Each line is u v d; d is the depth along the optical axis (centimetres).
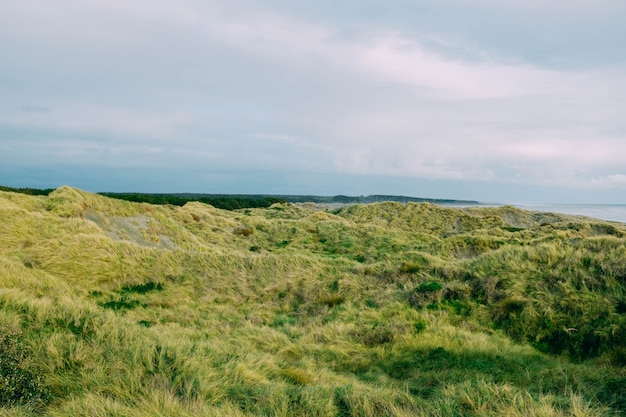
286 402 513
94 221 2172
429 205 4934
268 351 850
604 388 586
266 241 2997
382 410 514
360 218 4684
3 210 1625
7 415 406
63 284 1249
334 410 507
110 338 661
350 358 809
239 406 509
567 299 896
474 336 860
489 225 4309
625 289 880
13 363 497
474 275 1160
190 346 689
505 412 474
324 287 1359
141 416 429
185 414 443
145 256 1559
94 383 529
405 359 780
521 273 1086
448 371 703
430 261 1434
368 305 1182
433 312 1031
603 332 765
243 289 1416
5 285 1077
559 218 5725
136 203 2577
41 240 1523
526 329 881
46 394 484
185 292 1389
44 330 648
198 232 2869
